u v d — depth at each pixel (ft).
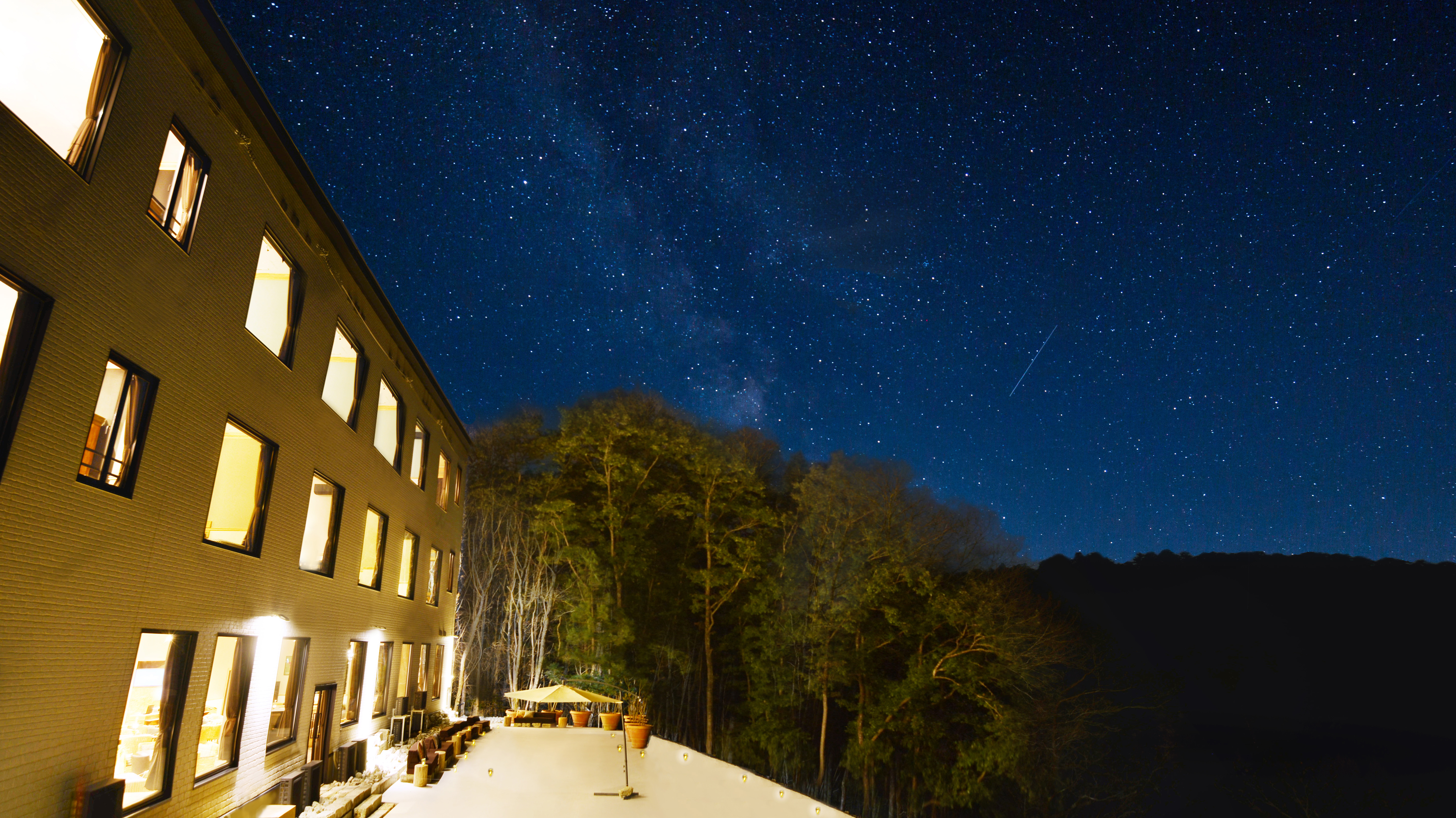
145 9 24.64
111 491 23.84
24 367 20.13
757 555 112.06
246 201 32.22
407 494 60.80
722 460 118.93
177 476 27.53
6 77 22.52
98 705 23.11
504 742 70.23
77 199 21.89
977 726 103.50
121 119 23.67
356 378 48.55
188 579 28.30
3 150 19.15
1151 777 107.96
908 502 113.80
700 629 121.49
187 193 28.27
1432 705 140.97
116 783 22.97
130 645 24.67
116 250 23.63
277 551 36.32
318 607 41.93
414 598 63.98
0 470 19.35
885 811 112.78
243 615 32.89
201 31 27.43
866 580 107.76
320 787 38.50
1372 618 156.15
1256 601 150.51
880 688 111.14
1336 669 143.64
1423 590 164.66
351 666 49.90
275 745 37.63
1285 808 111.65
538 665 105.91
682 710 118.21
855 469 114.11
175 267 26.99
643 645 114.11
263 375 34.37
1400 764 123.24
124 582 24.45
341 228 41.50
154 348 25.89
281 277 38.55
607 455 114.21
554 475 121.19
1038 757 103.91
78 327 22.03
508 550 117.29
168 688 27.96
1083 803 106.73
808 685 108.47
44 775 20.80
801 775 112.27
